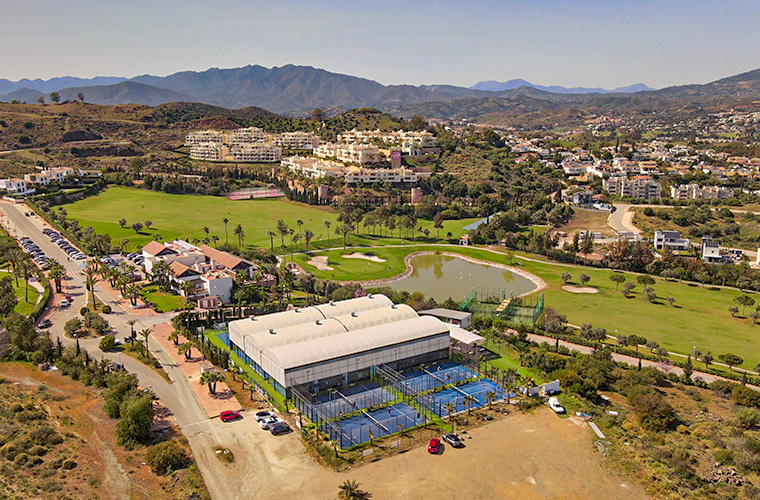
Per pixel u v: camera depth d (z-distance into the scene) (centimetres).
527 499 8269
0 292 15600
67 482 8125
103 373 11369
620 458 9325
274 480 8588
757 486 8512
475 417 10706
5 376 11625
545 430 10238
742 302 18488
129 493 8019
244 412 10631
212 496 8162
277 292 18512
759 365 13412
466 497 8281
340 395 11556
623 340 14950
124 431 9306
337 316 14262
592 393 11644
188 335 13988
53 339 13962
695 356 14175
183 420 10256
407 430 10169
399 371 12875
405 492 8362
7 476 8094
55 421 9788
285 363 11281
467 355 13475
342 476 8725
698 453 9488
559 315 17050
